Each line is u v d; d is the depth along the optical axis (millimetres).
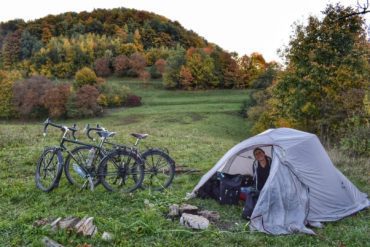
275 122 32469
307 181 6859
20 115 79000
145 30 178250
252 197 6715
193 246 5395
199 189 7766
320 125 27984
